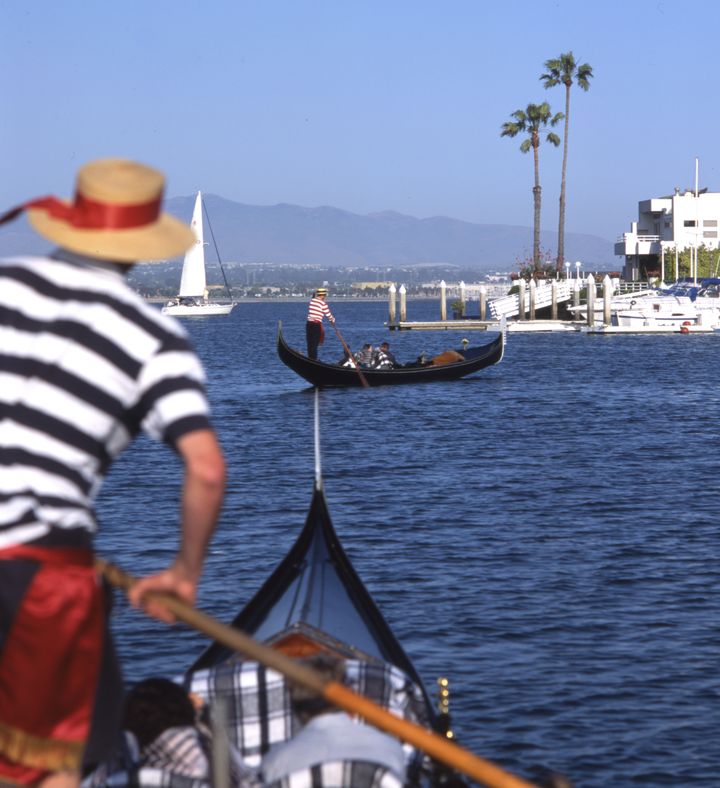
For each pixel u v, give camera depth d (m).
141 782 7.75
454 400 65.19
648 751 15.63
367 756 7.80
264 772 8.07
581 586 23.66
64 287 5.71
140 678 18.27
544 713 16.94
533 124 160.88
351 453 44.75
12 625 5.65
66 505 5.64
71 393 5.56
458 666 18.92
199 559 5.61
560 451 44.50
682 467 39.91
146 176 5.91
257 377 87.88
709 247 173.50
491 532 29.03
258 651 5.88
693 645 19.91
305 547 14.66
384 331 158.50
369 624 12.95
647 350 112.25
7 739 5.76
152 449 45.56
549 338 131.75
